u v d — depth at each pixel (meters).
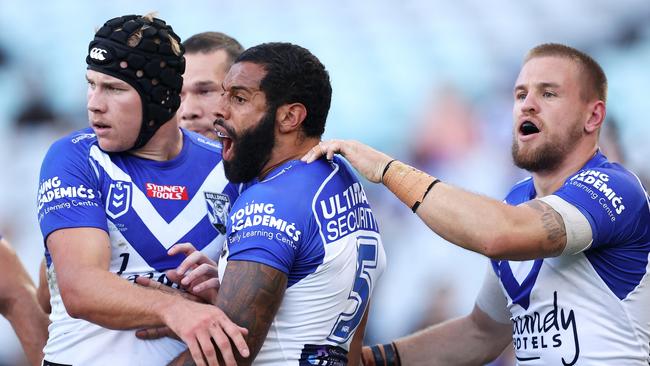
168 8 42.22
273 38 40.72
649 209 12.09
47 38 40.38
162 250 11.48
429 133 33.75
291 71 10.97
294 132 11.17
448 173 32.62
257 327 10.28
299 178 10.88
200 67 14.91
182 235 11.59
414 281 27.83
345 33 40.22
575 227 11.38
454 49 38.41
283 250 10.41
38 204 11.33
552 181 12.70
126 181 11.38
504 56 37.66
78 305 10.55
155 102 11.27
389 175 11.46
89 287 10.52
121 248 11.34
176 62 11.42
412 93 36.59
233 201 11.99
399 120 35.62
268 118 10.95
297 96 11.00
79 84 37.84
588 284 11.97
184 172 11.77
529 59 12.76
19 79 37.66
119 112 11.09
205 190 11.81
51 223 10.93
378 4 40.94
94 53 11.05
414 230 28.31
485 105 34.47
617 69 36.03
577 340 11.96
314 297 10.78
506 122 33.06
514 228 11.09
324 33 40.47
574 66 12.45
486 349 14.45
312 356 10.82
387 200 28.75
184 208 11.65
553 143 12.38
